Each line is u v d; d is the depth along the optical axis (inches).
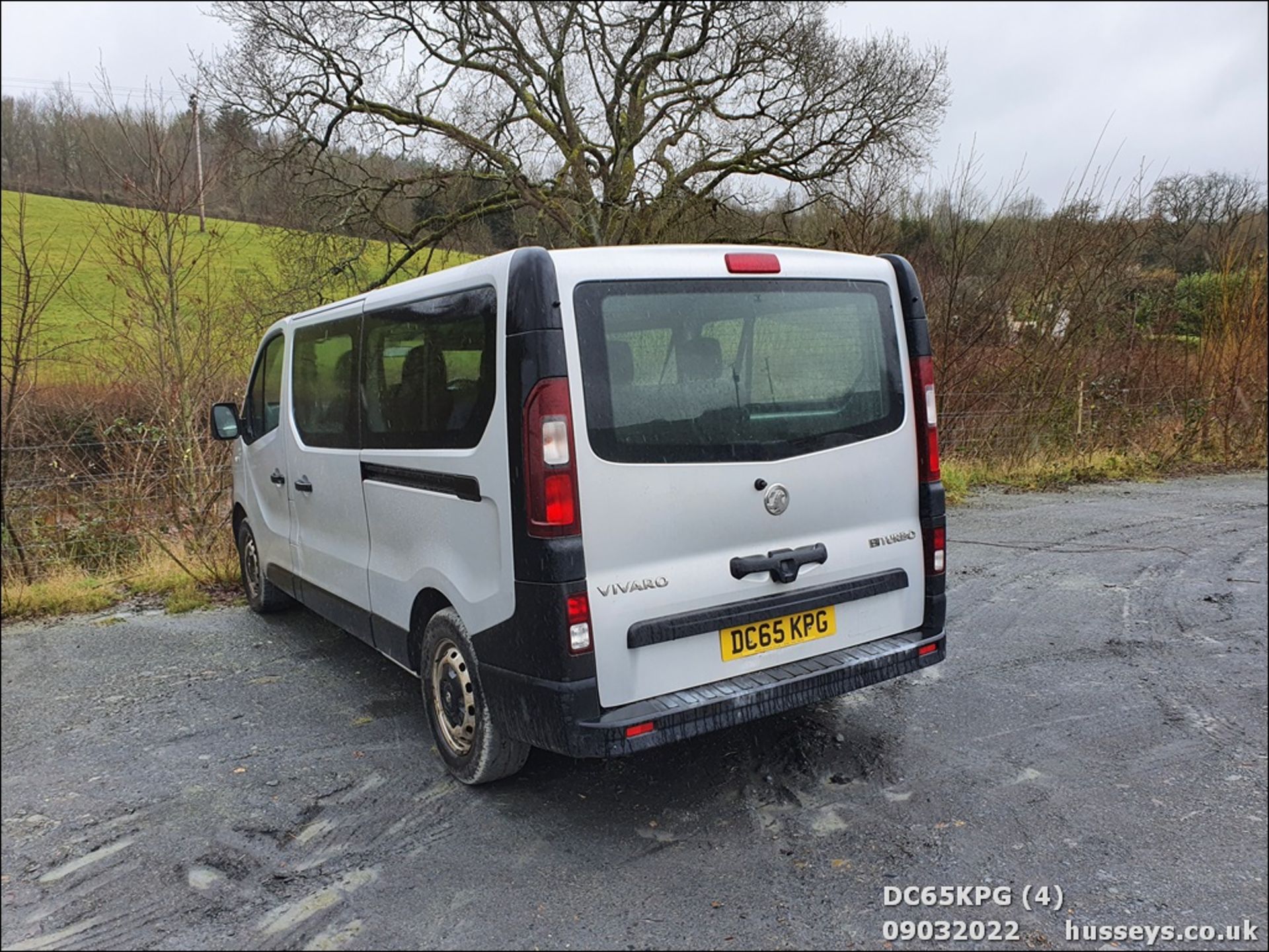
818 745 155.6
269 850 126.0
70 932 108.9
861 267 146.5
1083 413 501.0
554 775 146.3
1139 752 152.3
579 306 118.4
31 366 315.3
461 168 657.0
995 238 500.1
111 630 238.1
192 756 157.5
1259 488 439.8
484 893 114.3
